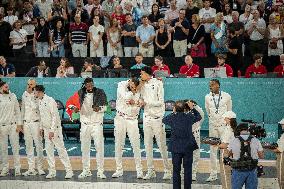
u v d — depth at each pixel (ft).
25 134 78.79
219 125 74.84
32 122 78.43
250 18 119.65
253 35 116.57
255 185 63.52
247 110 98.43
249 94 98.27
